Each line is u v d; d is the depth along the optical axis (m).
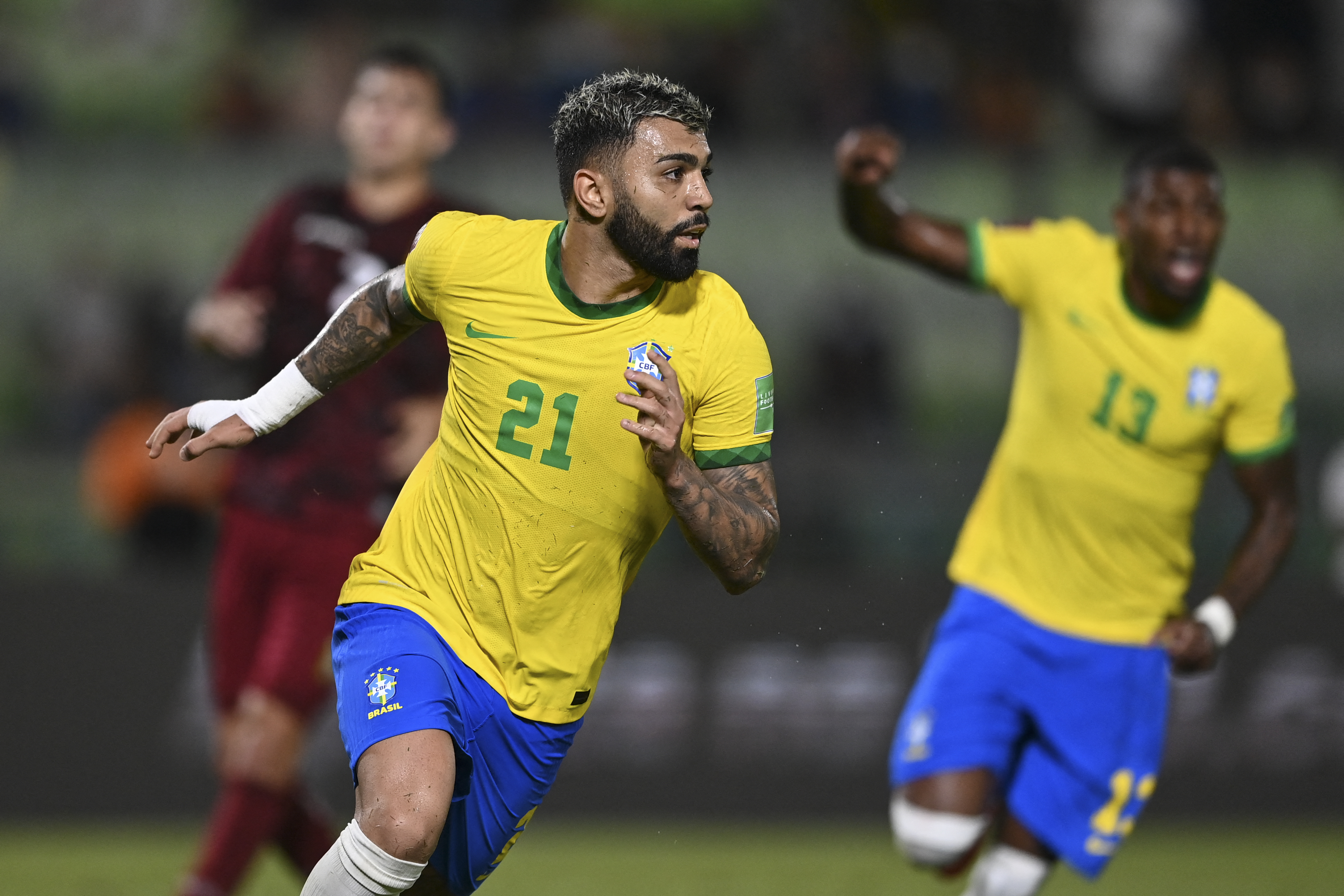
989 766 16.41
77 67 53.69
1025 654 16.64
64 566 32.47
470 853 12.05
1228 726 27.69
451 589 11.48
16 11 54.50
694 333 11.12
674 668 27.55
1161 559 16.59
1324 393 36.91
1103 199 41.94
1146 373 16.34
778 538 11.20
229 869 16.84
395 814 10.66
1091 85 47.72
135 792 26.61
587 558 11.30
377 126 18.20
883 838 26.98
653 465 10.45
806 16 49.66
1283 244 39.06
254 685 17.23
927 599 28.08
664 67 47.03
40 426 37.12
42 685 26.58
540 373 11.11
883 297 38.62
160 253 40.16
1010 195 42.00
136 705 26.73
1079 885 23.12
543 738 11.69
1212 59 49.38
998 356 38.16
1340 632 27.91
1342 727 27.81
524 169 41.25
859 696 27.81
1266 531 16.86
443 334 17.64
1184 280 16.08
